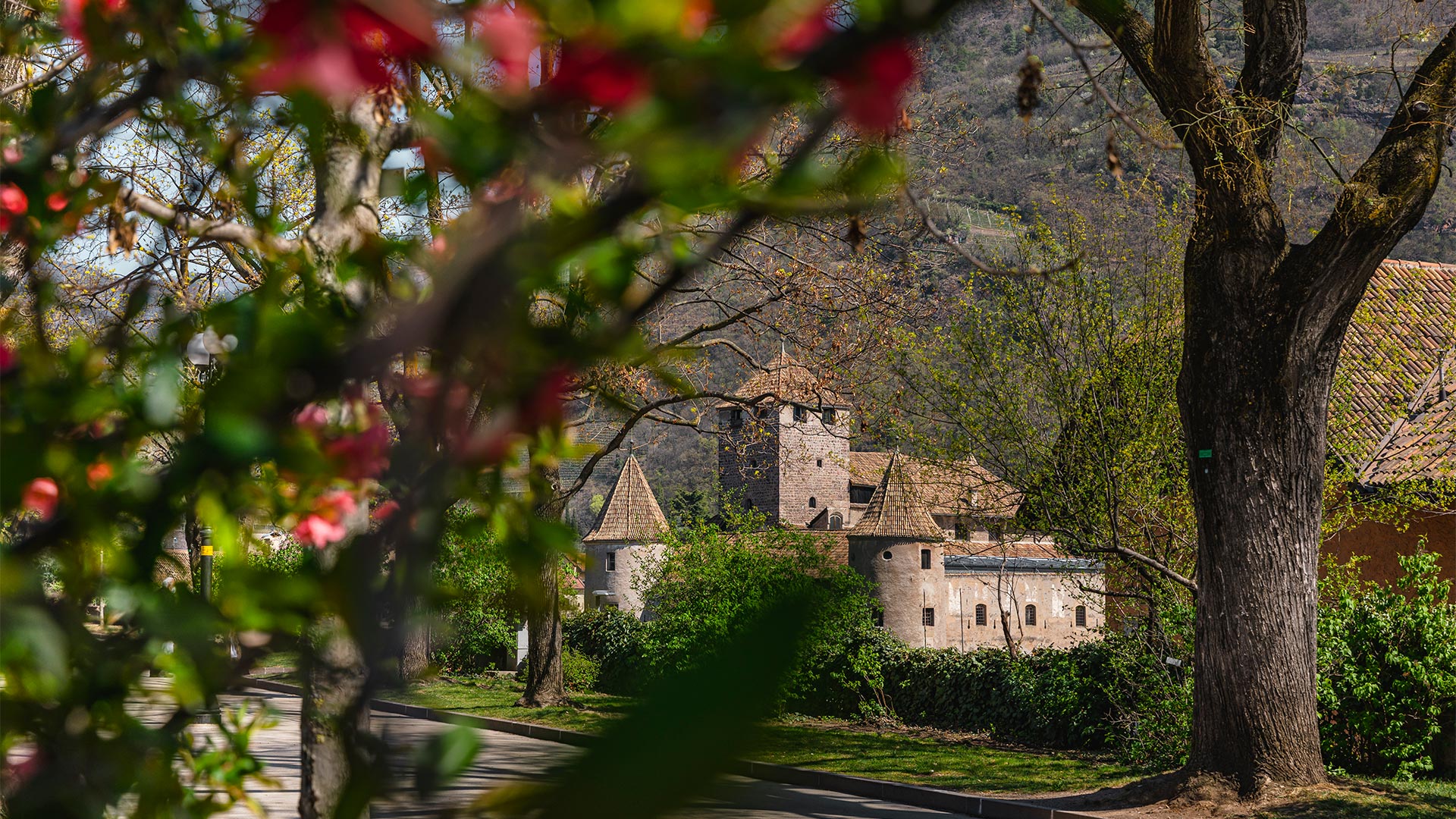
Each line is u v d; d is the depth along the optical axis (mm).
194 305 1147
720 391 20453
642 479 55938
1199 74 11367
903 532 50438
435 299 839
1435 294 21781
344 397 1064
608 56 713
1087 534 16750
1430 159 11305
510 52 745
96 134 1516
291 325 929
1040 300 16625
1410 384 19609
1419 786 12586
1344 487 17266
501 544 1248
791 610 598
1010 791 13430
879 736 18609
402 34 754
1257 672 11797
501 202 820
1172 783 12133
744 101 706
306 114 813
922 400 17656
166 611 988
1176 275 16359
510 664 30844
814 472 72812
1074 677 17531
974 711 19359
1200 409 12203
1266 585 11836
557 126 780
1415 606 14375
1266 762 11766
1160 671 15539
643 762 580
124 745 1079
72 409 1058
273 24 744
